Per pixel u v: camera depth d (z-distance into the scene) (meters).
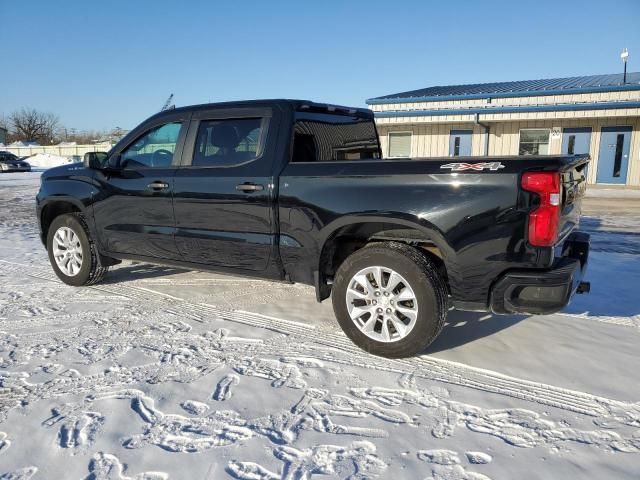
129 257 5.05
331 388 3.16
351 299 3.64
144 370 3.40
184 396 3.05
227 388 3.15
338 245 4.03
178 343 3.87
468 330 4.15
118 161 5.05
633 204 13.48
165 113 4.77
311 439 2.61
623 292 5.21
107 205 5.01
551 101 17.81
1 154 34.69
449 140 20.33
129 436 2.63
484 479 2.31
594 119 18.47
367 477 2.32
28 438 2.61
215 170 4.27
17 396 3.06
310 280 3.90
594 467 2.39
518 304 3.19
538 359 3.58
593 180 18.98
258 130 4.14
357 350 3.73
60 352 3.70
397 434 2.66
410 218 3.36
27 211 13.08
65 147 51.78
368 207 3.50
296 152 4.05
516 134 19.48
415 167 3.38
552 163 3.05
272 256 4.02
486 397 3.05
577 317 4.46
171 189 4.51
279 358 3.59
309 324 4.27
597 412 2.89
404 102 19.83
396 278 3.44
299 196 3.79
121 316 4.49
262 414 2.85
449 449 2.53
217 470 2.36
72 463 2.41
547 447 2.55
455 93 20.92
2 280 5.77
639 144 18.05
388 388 3.16
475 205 3.18
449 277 3.35
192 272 6.12
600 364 3.50
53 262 5.57
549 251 3.07
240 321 4.36
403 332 3.46
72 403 2.97
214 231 4.30
